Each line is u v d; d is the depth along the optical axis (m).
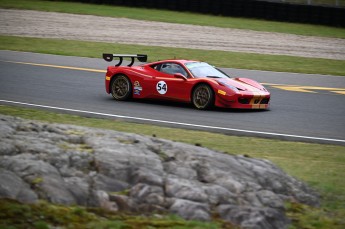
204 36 98.38
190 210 21.94
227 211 22.30
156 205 22.16
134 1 124.00
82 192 22.16
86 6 124.25
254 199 23.55
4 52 76.00
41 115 42.66
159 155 25.38
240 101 46.75
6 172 21.72
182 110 46.97
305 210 24.36
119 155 24.41
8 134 25.16
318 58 85.62
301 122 44.72
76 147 25.02
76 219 20.44
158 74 49.44
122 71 50.50
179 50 85.00
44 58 73.12
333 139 40.03
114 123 41.19
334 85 65.19
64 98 50.22
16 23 102.69
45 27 100.31
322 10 113.31
